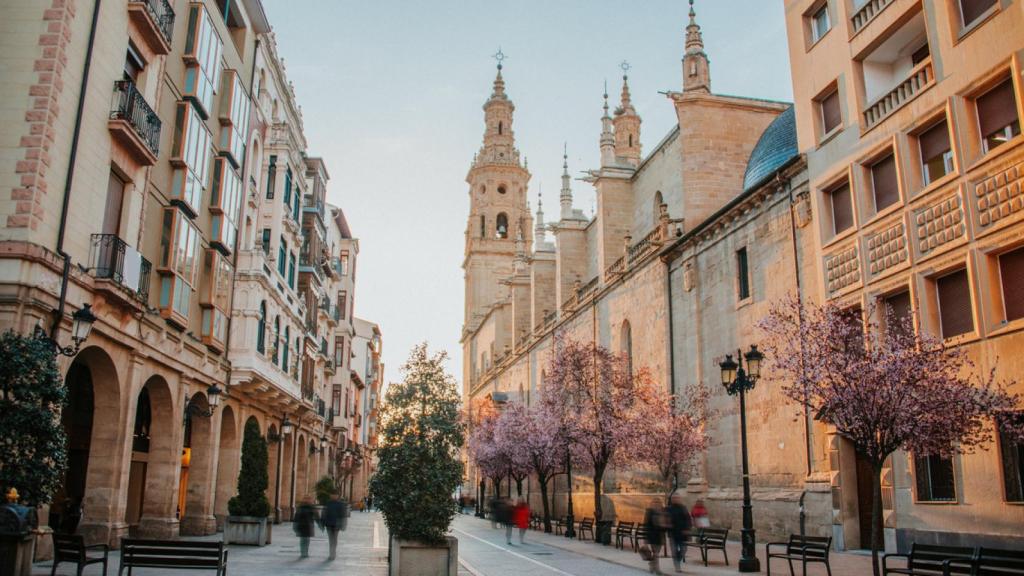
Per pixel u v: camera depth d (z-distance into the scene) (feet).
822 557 47.44
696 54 115.75
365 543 83.66
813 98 75.46
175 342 72.79
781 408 78.59
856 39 69.00
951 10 58.03
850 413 43.70
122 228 61.52
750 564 56.29
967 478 53.78
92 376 60.18
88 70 54.80
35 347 42.80
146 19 62.28
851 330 48.06
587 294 148.05
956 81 57.00
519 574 54.65
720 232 95.66
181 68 74.28
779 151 93.56
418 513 47.26
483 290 285.64
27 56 51.44
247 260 94.73
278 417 122.01
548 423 108.78
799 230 77.77
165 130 70.33
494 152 297.94
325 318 170.91
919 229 59.77
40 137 50.08
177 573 48.44
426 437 50.06
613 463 107.86
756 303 85.81
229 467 95.86
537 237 204.23
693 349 101.04
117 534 60.18
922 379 43.19
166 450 73.05
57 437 42.09
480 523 153.07
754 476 83.51
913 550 40.57
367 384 299.17
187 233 74.02
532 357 190.60
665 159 129.90
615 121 180.65
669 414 91.35
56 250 51.42
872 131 66.03
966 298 56.13
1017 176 51.31
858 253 66.59
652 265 116.16
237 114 89.61
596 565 62.13
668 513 58.49
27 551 39.29
